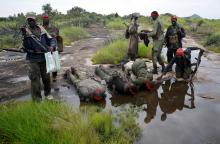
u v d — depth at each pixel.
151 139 4.69
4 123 4.38
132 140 4.62
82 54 13.76
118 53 11.43
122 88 6.96
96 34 26.97
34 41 5.93
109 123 4.91
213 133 4.94
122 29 32.72
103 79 8.29
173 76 8.77
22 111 4.70
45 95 6.70
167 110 6.10
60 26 28.69
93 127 4.81
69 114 4.86
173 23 9.18
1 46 16.34
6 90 7.43
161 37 8.90
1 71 9.88
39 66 6.20
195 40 22.41
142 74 7.51
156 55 8.99
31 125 4.30
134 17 10.22
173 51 9.29
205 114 5.85
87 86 6.57
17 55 13.90
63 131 4.27
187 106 6.33
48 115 4.68
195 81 8.34
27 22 6.00
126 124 5.14
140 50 11.79
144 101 6.64
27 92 7.26
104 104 6.38
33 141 3.92
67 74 8.47
